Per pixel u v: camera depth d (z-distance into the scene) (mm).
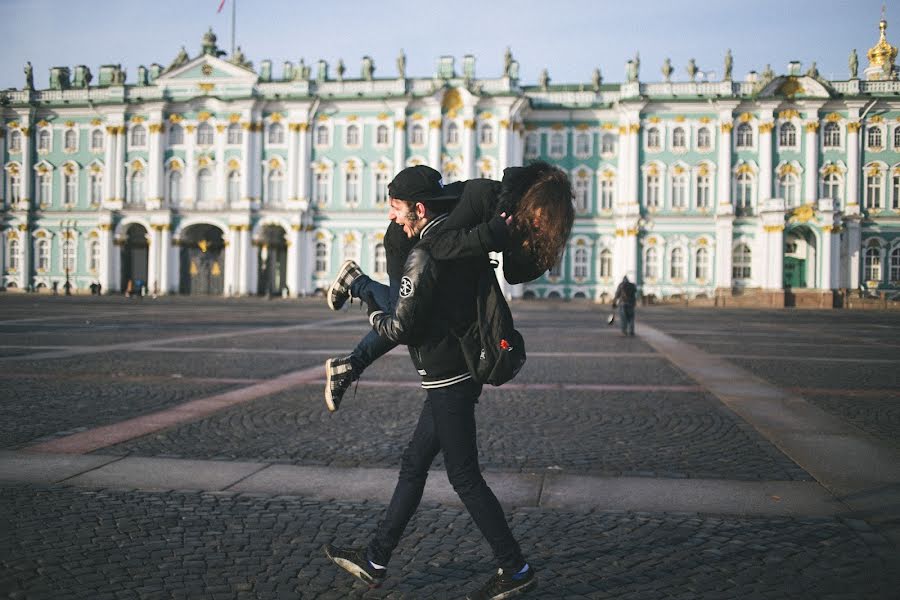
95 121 68125
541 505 5738
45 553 4570
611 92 64500
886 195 60906
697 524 5277
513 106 62594
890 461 7117
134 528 5078
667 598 4047
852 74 61688
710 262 61688
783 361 15977
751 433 8453
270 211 64688
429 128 63969
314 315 35906
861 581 4262
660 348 19109
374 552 4062
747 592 4121
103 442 7711
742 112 61156
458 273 3742
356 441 7934
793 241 62438
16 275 69750
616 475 6621
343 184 65125
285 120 65312
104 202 67250
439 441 3988
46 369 13625
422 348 3822
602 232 64000
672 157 62125
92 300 52688
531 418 9391
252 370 13852
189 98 65375
